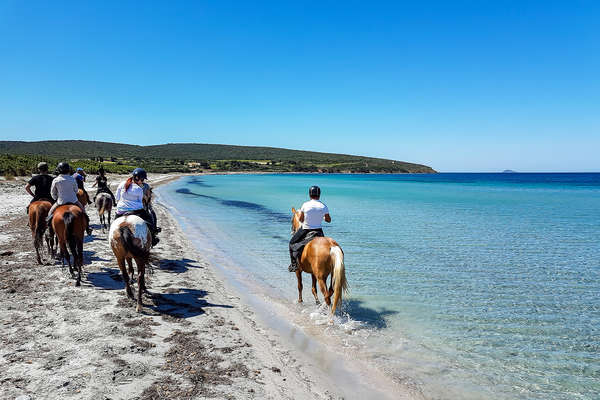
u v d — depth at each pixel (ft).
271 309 25.04
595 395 15.70
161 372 15.81
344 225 61.67
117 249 22.34
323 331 21.68
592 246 44.93
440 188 215.51
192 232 54.90
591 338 20.97
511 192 175.63
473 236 51.26
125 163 447.83
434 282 30.83
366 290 28.86
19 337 18.11
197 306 24.57
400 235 51.90
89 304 23.21
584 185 276.21
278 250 43.52
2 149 511.40
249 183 259.19
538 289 29.27
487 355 19.07
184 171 479.41
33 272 29.35
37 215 30.17
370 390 15.90
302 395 15.16
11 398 13.14
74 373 15.15
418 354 19.12
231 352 18.33
